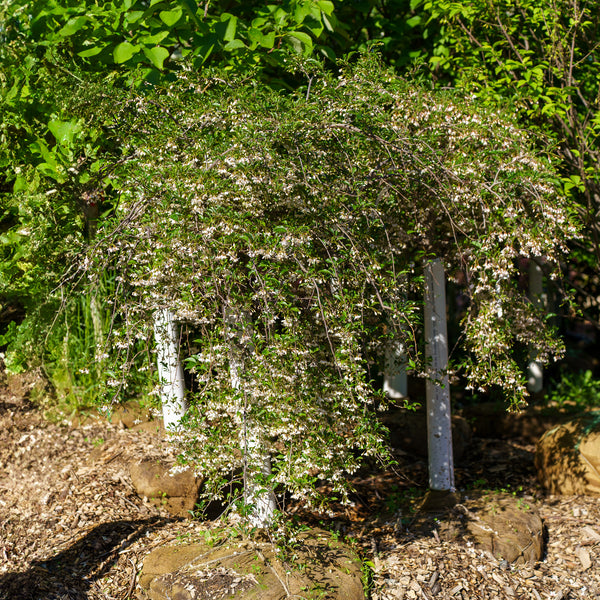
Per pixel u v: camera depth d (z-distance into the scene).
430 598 3.59
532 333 4.01
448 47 5.16
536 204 3.50
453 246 4.21
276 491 4.43
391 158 3.37
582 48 4.95
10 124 4.14
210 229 2.79
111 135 3.92
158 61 3.77
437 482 4.68
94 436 4.88
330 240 3.07
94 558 3.76
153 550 3.72
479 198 3.34
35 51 4.27
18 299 5.06
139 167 3.24
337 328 2.97
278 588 3.28
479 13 4.68
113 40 4.18
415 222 3.92
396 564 3.87
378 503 4.80
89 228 4.15
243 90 3.40
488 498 4.71
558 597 3.72
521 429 6.43
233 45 3.91
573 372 7.56
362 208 3.19
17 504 4.25
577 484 5.04
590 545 4.31
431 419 4.63
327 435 3.10
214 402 3.08
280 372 2.82
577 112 5.08
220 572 3.40
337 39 5.02
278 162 3.02
